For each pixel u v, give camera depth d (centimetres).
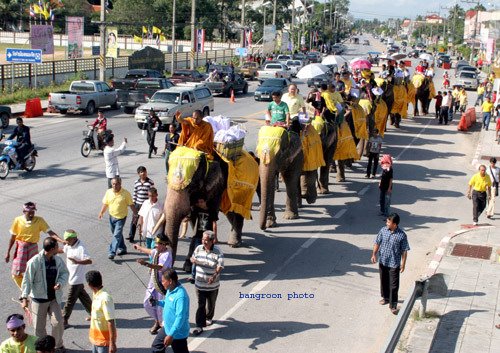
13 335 750
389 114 3047
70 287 981
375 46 15175
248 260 1330
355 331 1032
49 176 1972
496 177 1703
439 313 1100
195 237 1212
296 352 950
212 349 947
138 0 9156
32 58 3800
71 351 925
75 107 3269
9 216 1529
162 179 1947
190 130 1180
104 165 2148
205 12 9606
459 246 1462
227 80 4538
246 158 1336
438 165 2411
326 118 1814
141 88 3503
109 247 1323
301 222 1611
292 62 6081
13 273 1065
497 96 3572
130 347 940
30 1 8538
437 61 8462
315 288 1199
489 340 1002
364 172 2228
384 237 1104
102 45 3859
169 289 836
